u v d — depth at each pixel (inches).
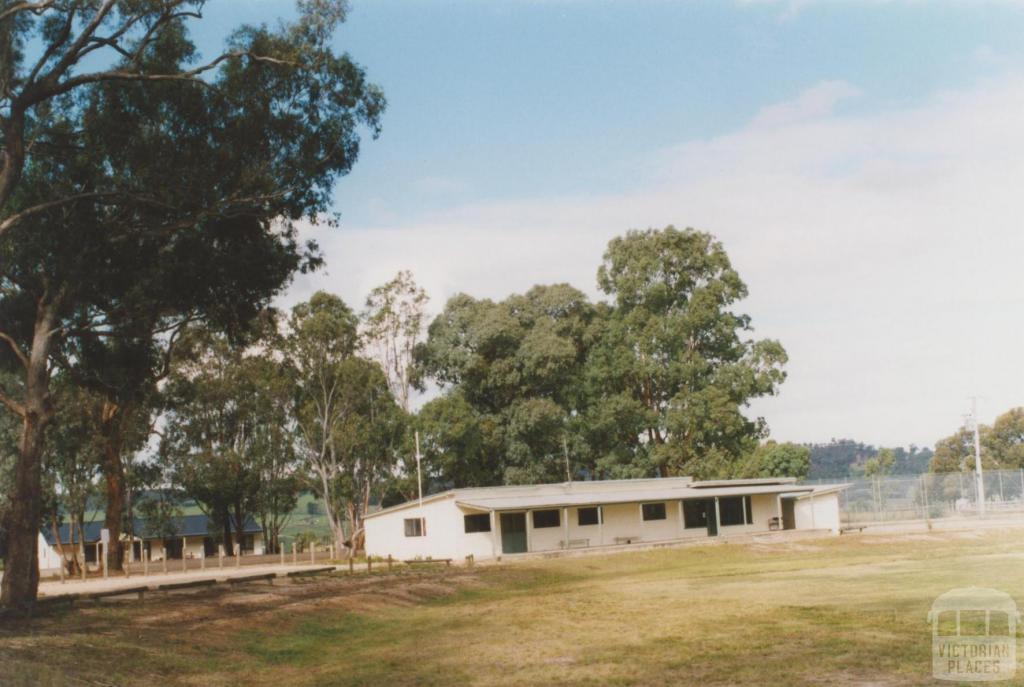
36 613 889.5
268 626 910.4
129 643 756.6
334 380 2647.6
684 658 671.1
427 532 2105.1
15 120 903.1
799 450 2940.5
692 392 3019.2
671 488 2377.0
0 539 1710.1
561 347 2881.4
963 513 2768.2
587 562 1804.9
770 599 1044.5
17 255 1006.4
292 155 995.3
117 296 1103.0
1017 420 3722.9
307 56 964.0
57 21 964.0
